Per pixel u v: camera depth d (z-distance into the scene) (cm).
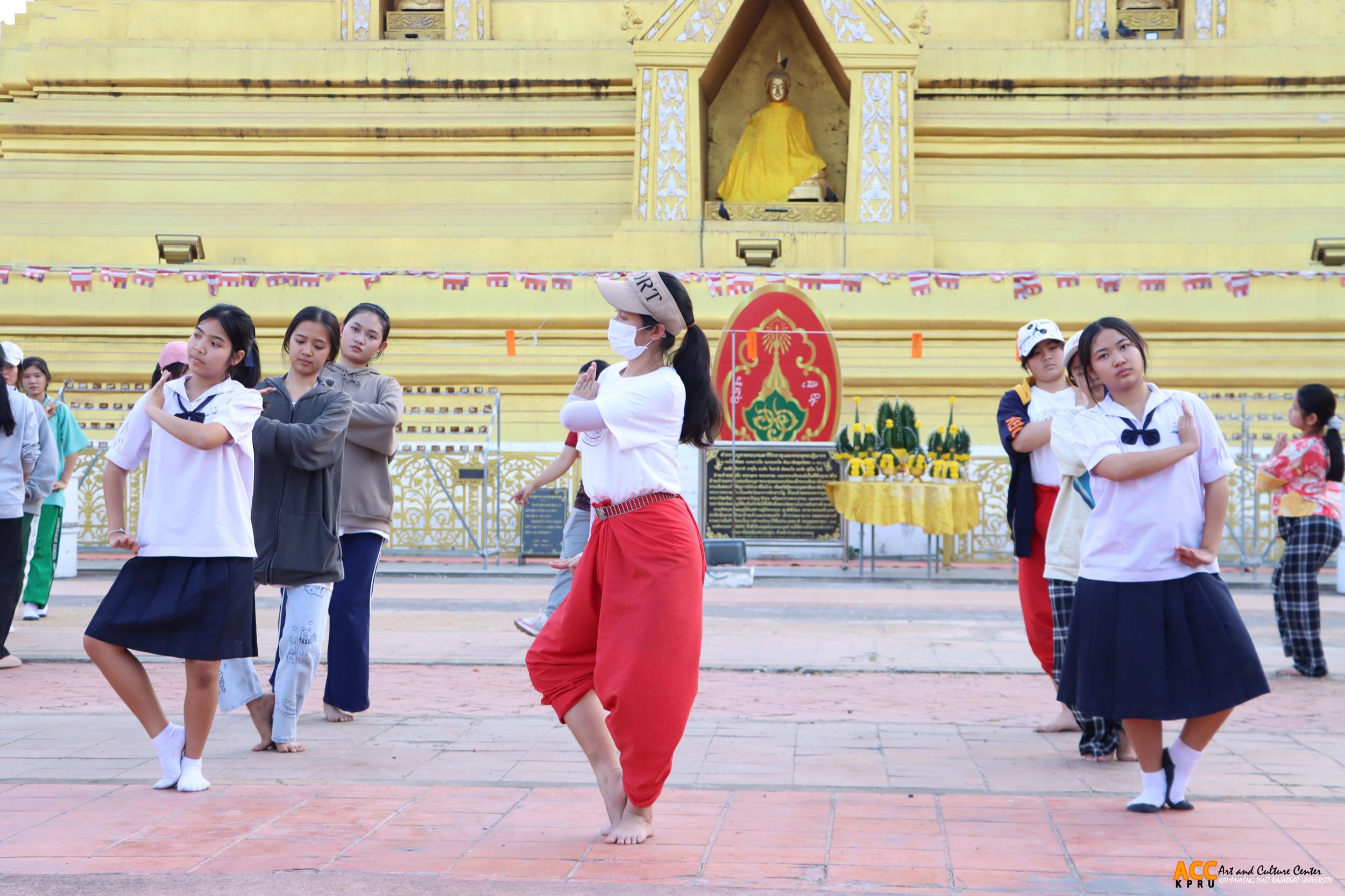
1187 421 403
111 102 1852
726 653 759
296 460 499
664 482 373
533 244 1753
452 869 335
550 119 1820
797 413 1375
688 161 1714
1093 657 406
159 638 421
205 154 1848
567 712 381
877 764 472
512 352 1461
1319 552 698
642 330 388
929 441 1334
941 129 1791
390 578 1298
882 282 1620
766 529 1366
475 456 1429
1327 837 369
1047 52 1798
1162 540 402
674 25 1720
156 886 318
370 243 1767
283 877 326
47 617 932
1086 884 324
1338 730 543
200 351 439
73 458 938
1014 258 1727
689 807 404
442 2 1909
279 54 1847
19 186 1836
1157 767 401
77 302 1655
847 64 1712
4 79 1883
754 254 1638
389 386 589
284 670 497
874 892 317
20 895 310
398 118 1833
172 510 429
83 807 403
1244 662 393
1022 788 433
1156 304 1612
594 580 379
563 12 1888
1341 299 1598
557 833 373
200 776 430
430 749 500
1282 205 1762
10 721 555
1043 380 557
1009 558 1412
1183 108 1786
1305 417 708
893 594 1129
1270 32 1803
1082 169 1795
